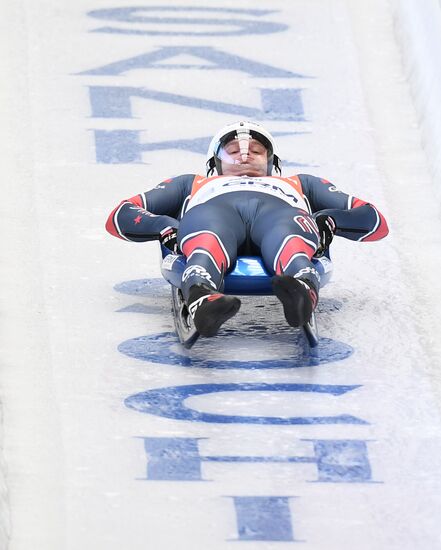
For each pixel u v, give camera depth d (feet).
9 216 90.07
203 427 67.10
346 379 72.08
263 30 123.85
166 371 72.08
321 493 62.54
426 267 86.53
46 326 76.48
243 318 77.92
